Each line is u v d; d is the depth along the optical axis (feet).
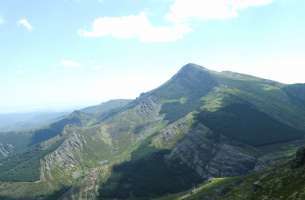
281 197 490.49
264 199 517.96
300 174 518.37
